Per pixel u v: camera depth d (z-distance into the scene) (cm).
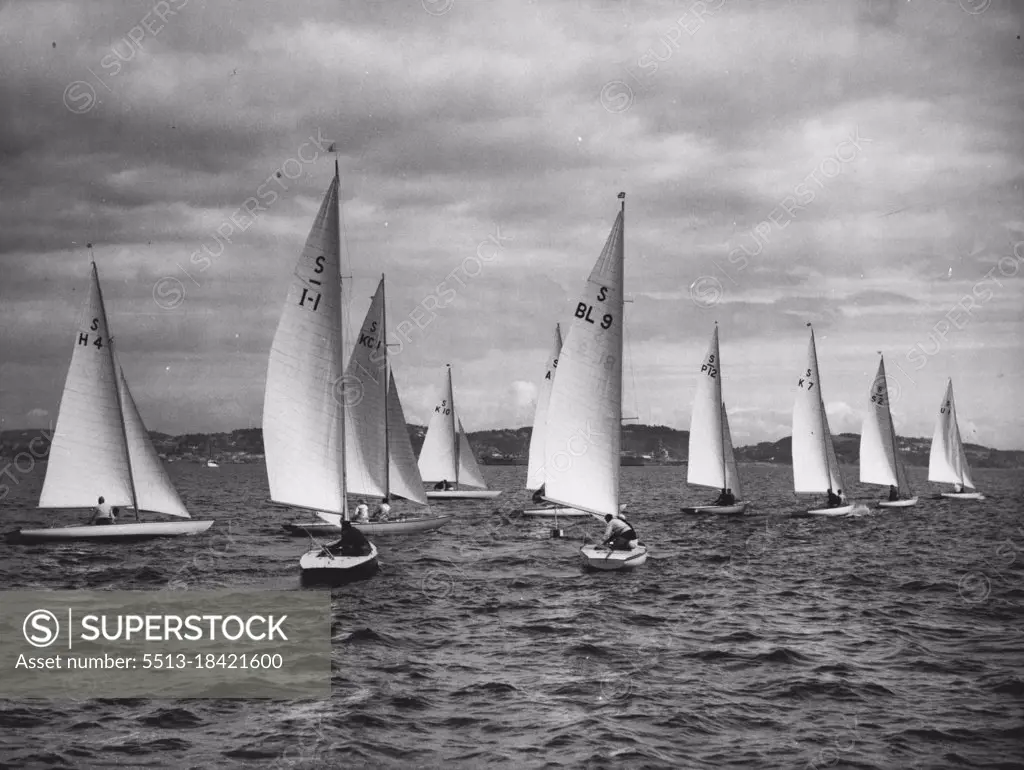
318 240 3412
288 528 5328
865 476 8219
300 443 3459
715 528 6138
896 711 1981
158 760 1700
